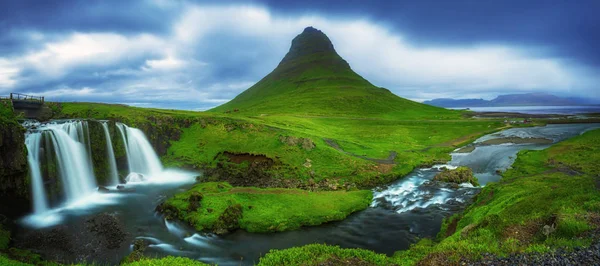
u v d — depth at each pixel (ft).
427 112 640.58
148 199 153.38
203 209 127.44
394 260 73.46
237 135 254.27
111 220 124.77
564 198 89.35
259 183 182.29
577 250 58.65
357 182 189.88
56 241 105.60
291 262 69.87
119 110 256.52
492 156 263.70
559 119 522.47
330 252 74.64
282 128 287.07
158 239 110.22
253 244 107.96
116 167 188.85
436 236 112.27
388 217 134.10
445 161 252.83
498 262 59.06
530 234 71.20
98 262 93.86
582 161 201.67
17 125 134.41
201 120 268.82
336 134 350.23
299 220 125.29
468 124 447.01
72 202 146.92
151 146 223.71
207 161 222.48
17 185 131.85
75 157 165.78
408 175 210.59
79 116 236.63
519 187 130.31
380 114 578.25
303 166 209.97
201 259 96.99
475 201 140.36
